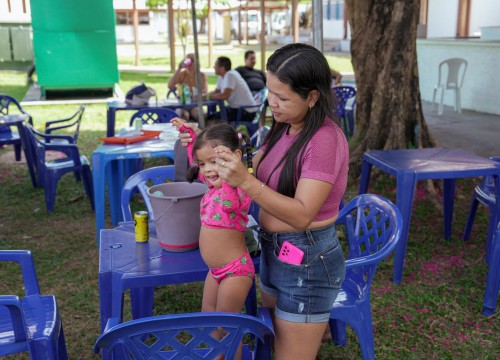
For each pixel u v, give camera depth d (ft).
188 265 7.81
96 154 15.11
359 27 19.95
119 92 46.44
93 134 30.42
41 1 41.22
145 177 11.87
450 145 26.22
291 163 6.18
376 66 19.90
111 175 16.76
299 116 6.21
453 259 14.40
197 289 12.94
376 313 11.70
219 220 6.88
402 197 13.12
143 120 21.68
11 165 24.61
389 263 14.06
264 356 6.73
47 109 38.99
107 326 6.44
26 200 19.79
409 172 13.07
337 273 6.50
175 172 11.93
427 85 39.91
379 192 19.19
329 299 6.48
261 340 6.13
